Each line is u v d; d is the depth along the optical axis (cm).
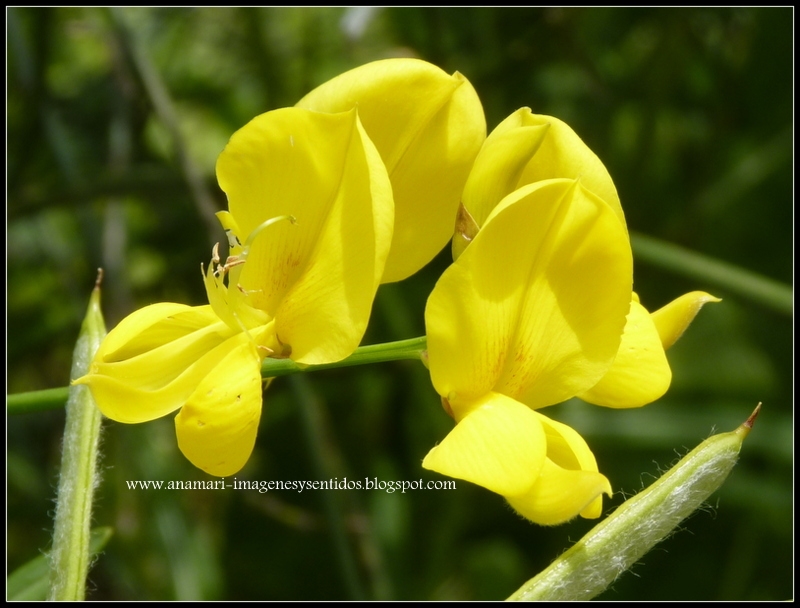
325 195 14
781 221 30
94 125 30
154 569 24
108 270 26
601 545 14
